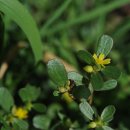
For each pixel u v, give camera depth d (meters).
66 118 0.24
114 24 0.40
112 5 0.33
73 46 0.36
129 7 0.41
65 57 0.33
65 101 0.29
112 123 0.29
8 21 0.31
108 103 0.30
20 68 0.33
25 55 0.33
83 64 0.34
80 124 0.24
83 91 0.20
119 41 0.36
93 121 0.20
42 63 0.33
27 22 0.24
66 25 0.33
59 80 0.20
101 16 0.36
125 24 0.34
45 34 0.33
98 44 0.20
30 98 0.23
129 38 0.37
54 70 0.20
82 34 0.38
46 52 0.33
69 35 0.38
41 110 0.24
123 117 0.29
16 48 0.32
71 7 0.37
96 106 0.30
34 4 0.39
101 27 0.36
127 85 0.31
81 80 0.20
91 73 0.20
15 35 0.34
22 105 0.28
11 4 0.23
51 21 0.32
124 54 0.35
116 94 0.30
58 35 0.36
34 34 0.24
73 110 0.28
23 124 0.22
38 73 0.33
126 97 0.31
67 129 0.24
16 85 0.31
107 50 0.20
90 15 0.33
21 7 0.23
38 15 0.39
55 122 0.25
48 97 0.31
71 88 0.20
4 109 0.23
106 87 0.20
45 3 0.39
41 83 0.32
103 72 0.20
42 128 0.24
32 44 0.25
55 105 0.29
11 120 0.22
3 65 0.31
